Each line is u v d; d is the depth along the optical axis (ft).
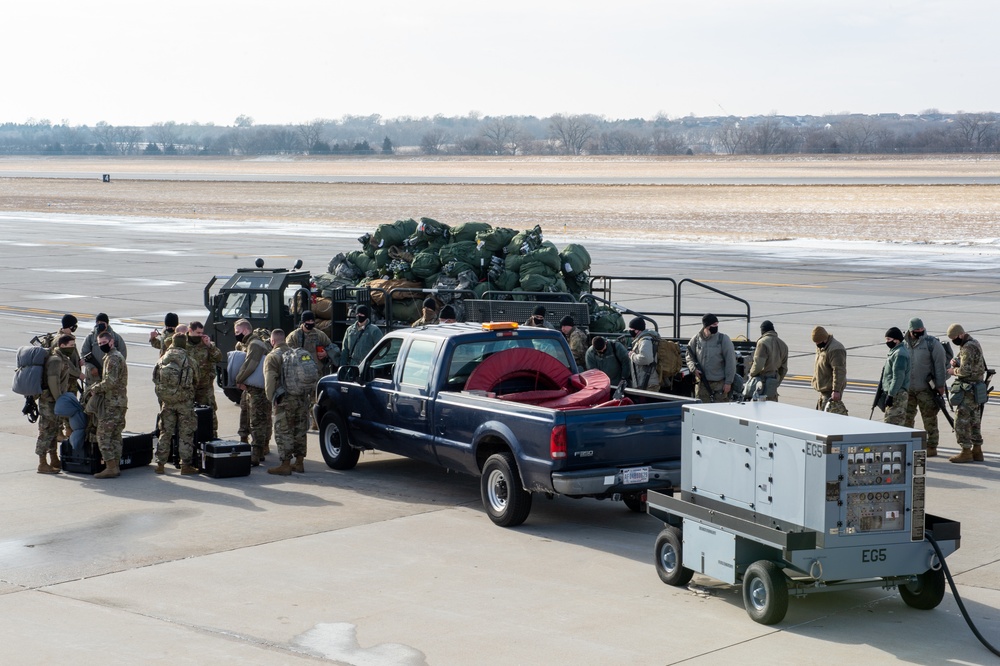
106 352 42.27
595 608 28.73
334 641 26.35
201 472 43.98
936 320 89.86
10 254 155.02
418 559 32.96
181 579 30.99
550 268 56.18
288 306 58.03
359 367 43.57
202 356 45.55
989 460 46.01
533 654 25.52
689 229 203.21
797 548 26.30
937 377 46.06
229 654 25.53
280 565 32.27
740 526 27.91
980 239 178.81
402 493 41.16
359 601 29.19
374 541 34.81
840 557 26.55
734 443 28.73
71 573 31.50
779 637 26.66
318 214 254.47
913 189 336.90
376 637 26.61
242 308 58.03
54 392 43.29
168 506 38.93
